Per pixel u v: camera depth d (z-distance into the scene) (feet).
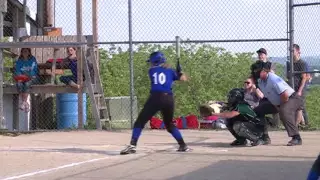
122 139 50.75
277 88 42.80
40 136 53.52
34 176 31.76
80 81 59.72
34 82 62.44
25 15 73.00
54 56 63.16
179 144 41.14
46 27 73.67
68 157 39.22
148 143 47.19
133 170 33.19
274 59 58.03
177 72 39.91
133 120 61.16
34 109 71.87
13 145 46.75
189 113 85.51
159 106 39.47
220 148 43.04
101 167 34.53
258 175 30.89
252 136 44.09
